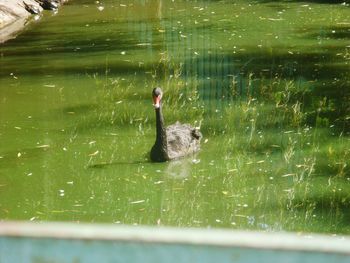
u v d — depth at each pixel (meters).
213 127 14.23
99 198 11.18
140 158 12.77
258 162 12.43
